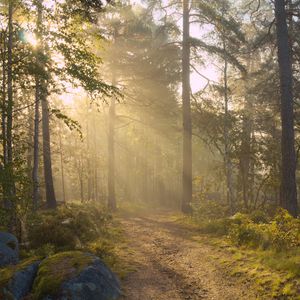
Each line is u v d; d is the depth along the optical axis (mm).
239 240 12609
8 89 12750
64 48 12328
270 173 22062
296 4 18562
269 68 25750
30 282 8281
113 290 8328
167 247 13375
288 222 11516
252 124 27828
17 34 12508
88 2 13047
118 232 16891
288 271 8852
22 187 12453
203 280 9523
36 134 18031
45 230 12891
